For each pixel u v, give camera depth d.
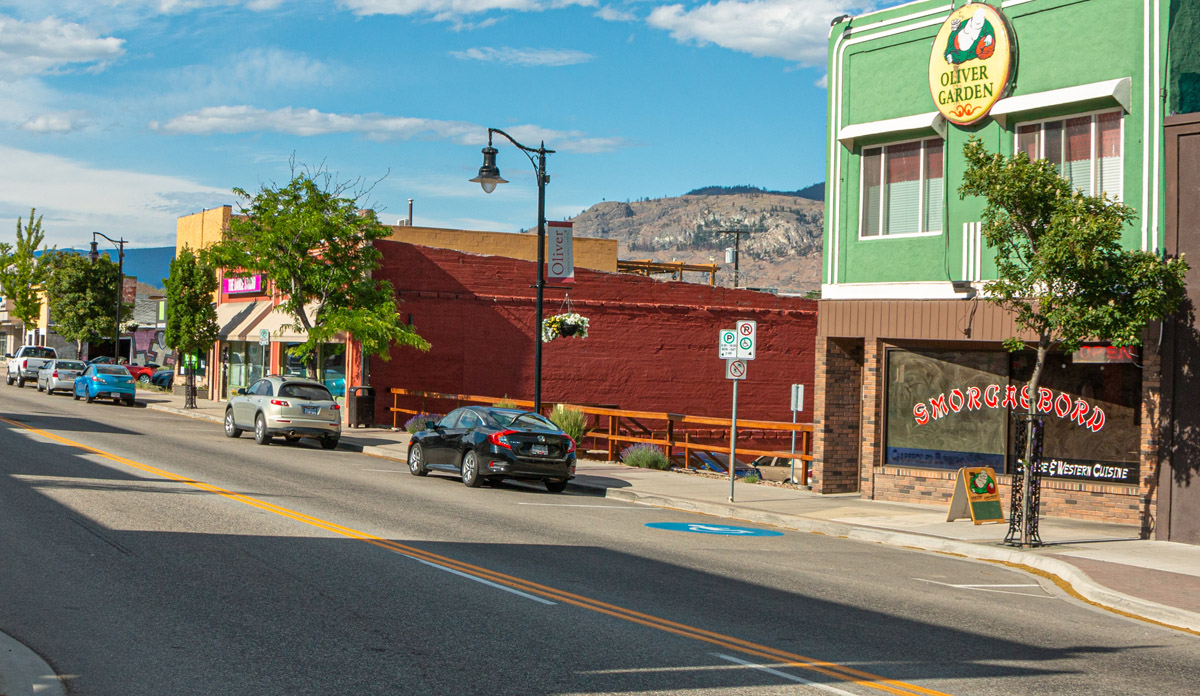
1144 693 7.76
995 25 18.56
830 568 13.14
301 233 32.41
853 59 21.02
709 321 39.62
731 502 19.41
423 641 8.39
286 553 12.01
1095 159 17.50
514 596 10.23
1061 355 18.42
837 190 21.20
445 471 22.09
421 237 51.06
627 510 18.58
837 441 21.47
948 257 19.27
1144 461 16.66
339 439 29.91
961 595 11.73
